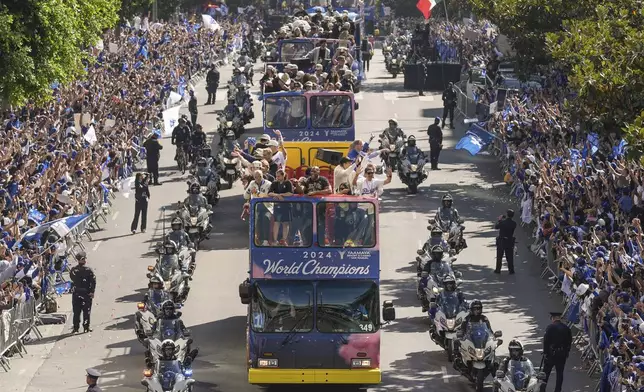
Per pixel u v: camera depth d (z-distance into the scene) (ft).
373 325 223.10
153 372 218.79
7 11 362.12
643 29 309.63
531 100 453.99
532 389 207.62
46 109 424.46
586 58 302.25
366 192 236.84
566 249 272.51
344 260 222.89
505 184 432.66
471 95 561.02
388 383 238.68
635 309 218.59
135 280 313.94
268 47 558.15
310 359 222.48
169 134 526.16
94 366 249.14
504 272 322.14
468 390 234.17
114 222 378.12
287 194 223.51
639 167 284.61
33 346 262.67
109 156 403.95
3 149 338.13
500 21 466.70
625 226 266.77
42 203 315.99
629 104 284.82
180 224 301.43
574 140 378.32
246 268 326.65
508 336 266.57
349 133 319.06
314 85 332.19
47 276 287.89
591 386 235.20
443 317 248.11
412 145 419.95
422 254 298.97
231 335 270.05
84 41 457.68
